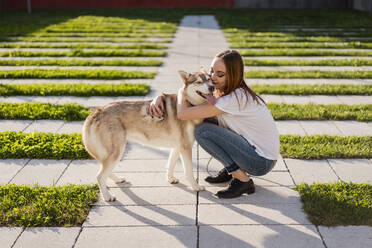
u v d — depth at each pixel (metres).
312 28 14.62
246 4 23.45
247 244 2.88
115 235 3.02
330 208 3.23
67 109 5.82
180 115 3.35
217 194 3.55
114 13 20.09
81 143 4.62
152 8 23.12
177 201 3.52
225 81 3.33
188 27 15.37
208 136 3.37
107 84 7.22
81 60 9.34
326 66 8.87
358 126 5.30
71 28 14.45
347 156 4.33
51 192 3.58
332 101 6.39
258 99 3.40
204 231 3.05
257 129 3.36
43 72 8.09
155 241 2.94
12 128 5.28
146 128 3.52
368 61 8.95
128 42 11.99
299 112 5.71
